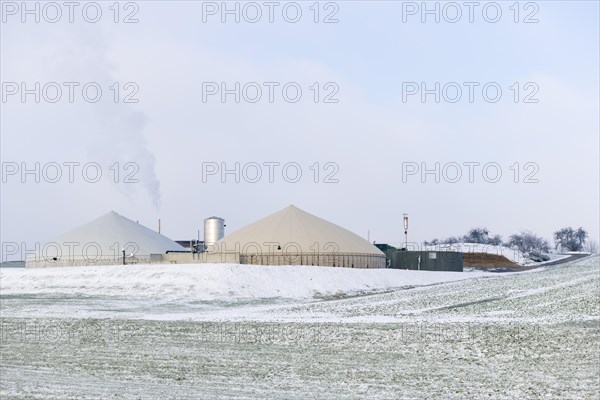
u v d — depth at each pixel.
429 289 73.62
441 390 25.17
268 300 68.38
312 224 97.38
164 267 78.12
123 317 51.56
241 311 56.78
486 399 23.72
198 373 28.91
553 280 74.50
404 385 26.14
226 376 28.14
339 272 82.81
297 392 24.80
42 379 27.53
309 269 81.25
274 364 31.12
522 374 28.36
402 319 45.19
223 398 23.55
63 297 67.94
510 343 34.72
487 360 31.69
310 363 31.39
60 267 86.00
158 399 23.31
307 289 75.00
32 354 34.72
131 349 36.00
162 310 59.25
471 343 35.22
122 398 23.41
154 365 31.03
